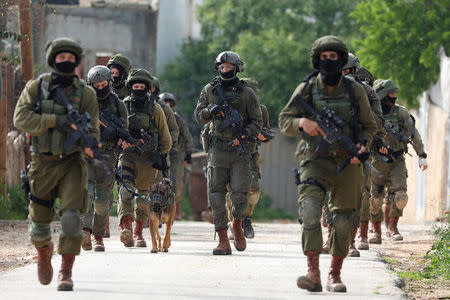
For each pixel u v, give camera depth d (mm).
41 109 17672
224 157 25891
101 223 27297
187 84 102250
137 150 26812
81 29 81688
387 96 32312
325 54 17781
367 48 63250
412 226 47469
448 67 58125
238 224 27219
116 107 26172
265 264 24125
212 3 107250
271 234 39156
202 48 103188
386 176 33125
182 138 44719
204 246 30250
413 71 62344
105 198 27078
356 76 25188
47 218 18328
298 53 93062
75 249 18203
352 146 17703
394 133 32406
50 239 18469
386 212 37438
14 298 17406
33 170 17922
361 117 18219
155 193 26719
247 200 26484
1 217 46281
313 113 18031
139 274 21609
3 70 46438
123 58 29234
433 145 60969
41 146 17594
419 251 32094
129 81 26812
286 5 103188
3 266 26078
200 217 82062
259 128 25922
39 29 62156
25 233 38500
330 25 100750
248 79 31719
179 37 109188
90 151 17469
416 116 67750
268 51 93562
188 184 96125
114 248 28547
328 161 18188
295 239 35406
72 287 18516
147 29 83250
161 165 27359
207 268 23016
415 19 61875
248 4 103000
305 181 18328
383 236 38625
